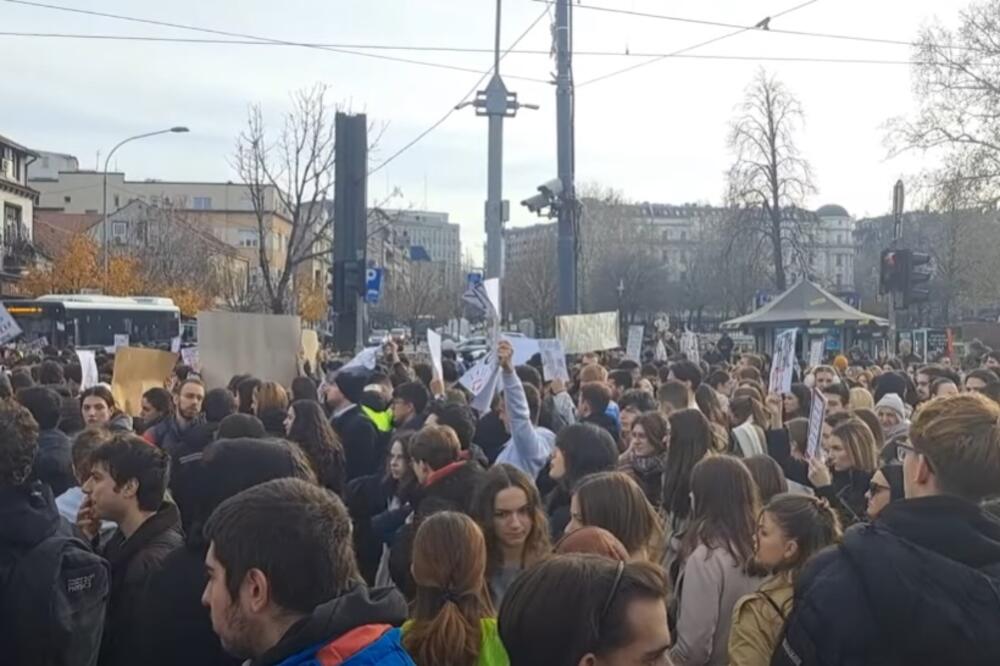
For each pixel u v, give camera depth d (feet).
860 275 319.88
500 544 14.15
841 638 9.32
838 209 408.87
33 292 171.32
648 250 247.09
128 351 35.42
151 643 11.72
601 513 14.11
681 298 249.34
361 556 20.98
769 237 150.10
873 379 45.34
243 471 12.14
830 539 13.09
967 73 117.29
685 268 306.96
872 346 113.60
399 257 330.54
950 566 9.24
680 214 418.10
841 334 88.94
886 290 59.41
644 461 21.08
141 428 28.96
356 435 26.61
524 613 8.26
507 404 24.62
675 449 18.42
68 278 167.63
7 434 11.31
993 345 132.98
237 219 314.14
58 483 19.67
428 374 40.32
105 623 12.57
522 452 24.41
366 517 21.57
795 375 55.67
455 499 16.92
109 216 232.73
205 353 37.93
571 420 34.63
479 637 10.87
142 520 13.30
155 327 116.47
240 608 8.33
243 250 302.86
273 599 8.26
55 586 11.05
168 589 11.78
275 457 12.42
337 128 60.23
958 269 165.89
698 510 15.11
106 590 11.72
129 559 12.89
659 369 46.26
